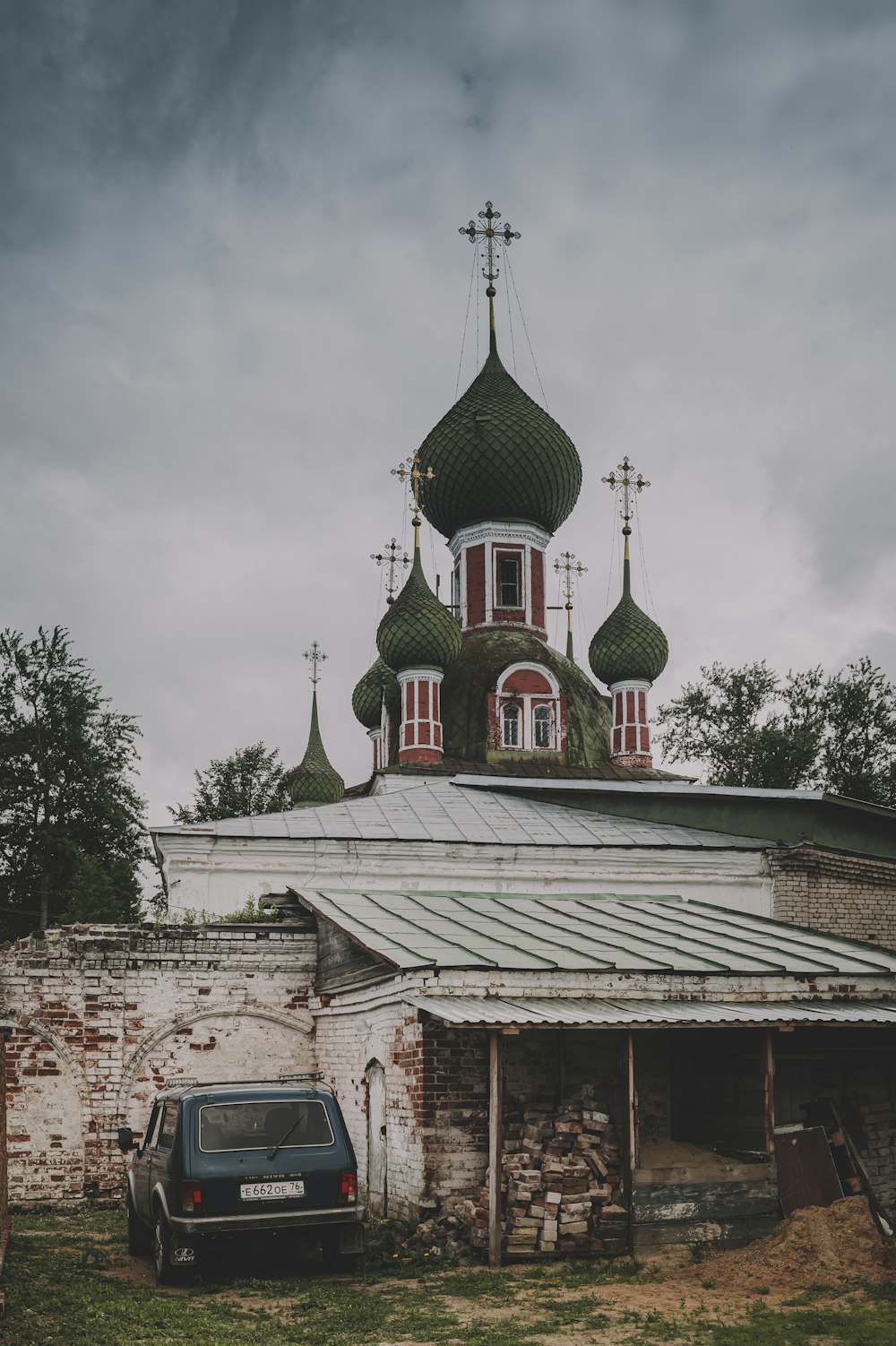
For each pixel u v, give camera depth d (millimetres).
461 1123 13820
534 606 43750
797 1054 16078
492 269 46969
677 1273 11969
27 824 46625
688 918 19797
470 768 38156
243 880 23391
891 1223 14039
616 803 27438
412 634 39781
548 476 43812
